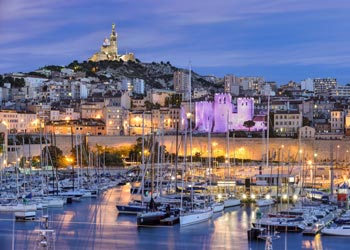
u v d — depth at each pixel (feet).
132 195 603.67
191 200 472.03
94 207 522.88
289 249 353.92
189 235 397.19
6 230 406.41
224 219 460.14
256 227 390.63
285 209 484.74
